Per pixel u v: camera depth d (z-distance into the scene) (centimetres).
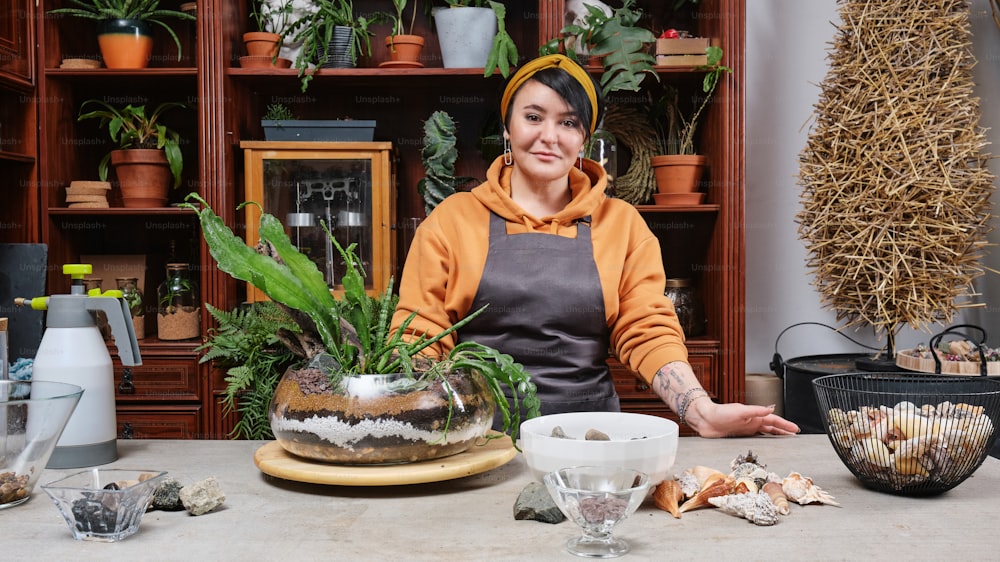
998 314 281
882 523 91
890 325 243
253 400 243
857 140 234
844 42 244
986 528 89
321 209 258
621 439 100
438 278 167
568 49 249
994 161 279
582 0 257
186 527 91
